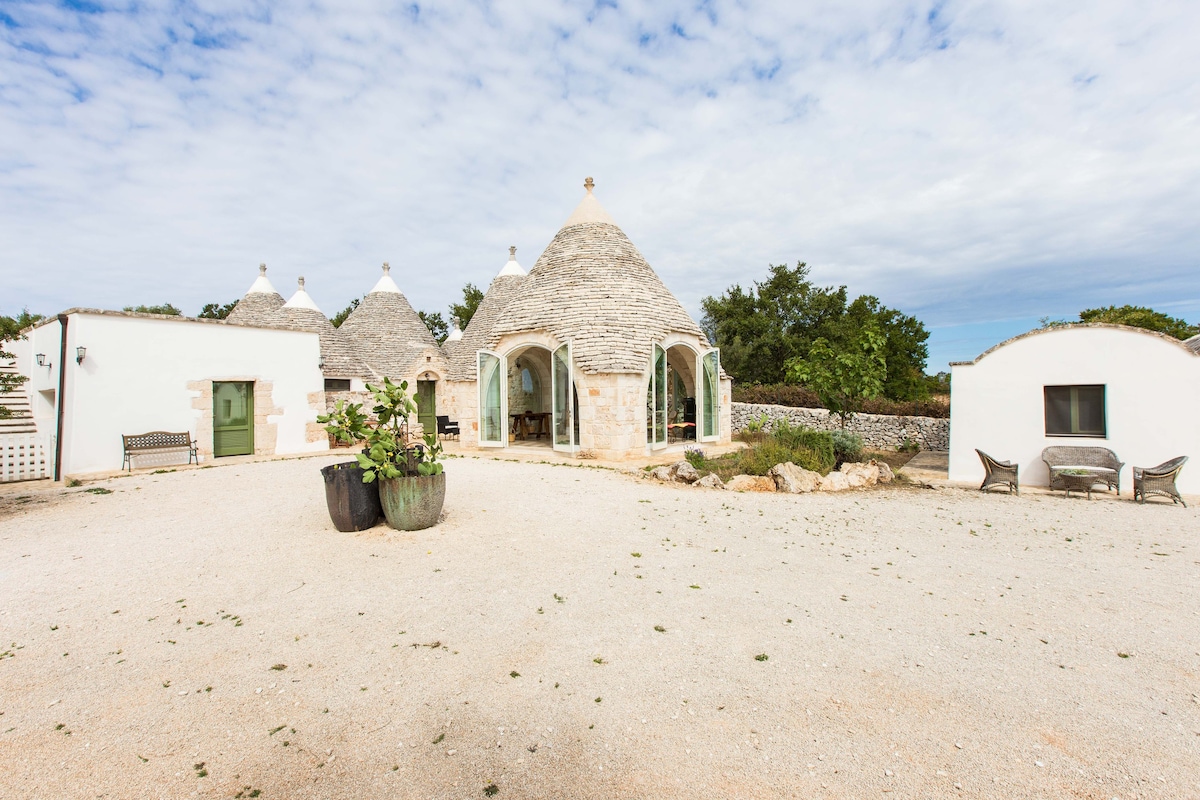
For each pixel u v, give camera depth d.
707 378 19.72
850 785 3.09
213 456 16.42
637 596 5.83
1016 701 3.93
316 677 4.22
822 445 15.02
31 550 7.30
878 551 7.62
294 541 7.66
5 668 4.34
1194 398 11.90
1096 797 2.99
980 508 10.70
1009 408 13.55
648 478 13.19
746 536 8.27
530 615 5.33
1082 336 12.88
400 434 8.70
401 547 7.41
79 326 13.72
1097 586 6.28
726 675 4.26
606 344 16.31
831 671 4.33
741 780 3.13
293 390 18.19
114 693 4.00
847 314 40.59
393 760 3.30
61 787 3.07
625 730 3.59
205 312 54.31
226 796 3.01
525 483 12.14
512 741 3.48
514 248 27.48
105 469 14.09
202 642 4.77
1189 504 11.02
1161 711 3.81
